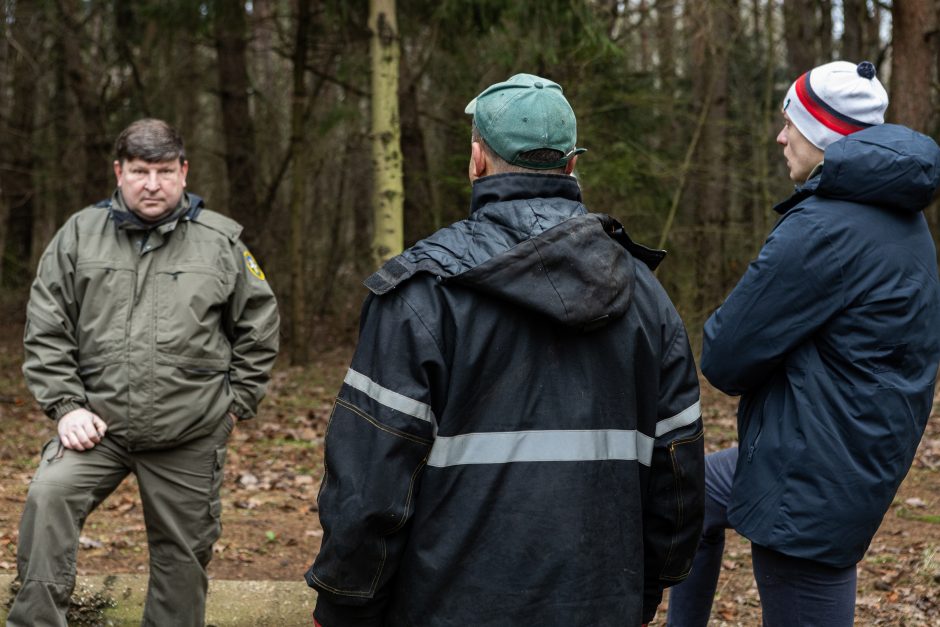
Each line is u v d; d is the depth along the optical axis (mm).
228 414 3035
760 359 2285
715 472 2748
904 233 2262
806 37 14742
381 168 8141
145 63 14156
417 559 1784
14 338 13836
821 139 2398
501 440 1778
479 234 1826
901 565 4371
